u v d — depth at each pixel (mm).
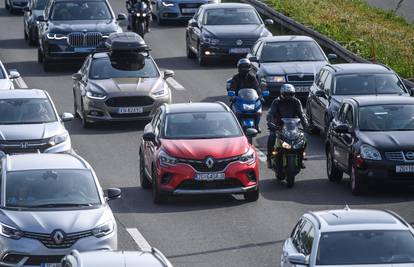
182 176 50688
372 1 113500
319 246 33344
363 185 52125
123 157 61938
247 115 60719
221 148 51188
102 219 40031
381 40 88375
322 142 65000
